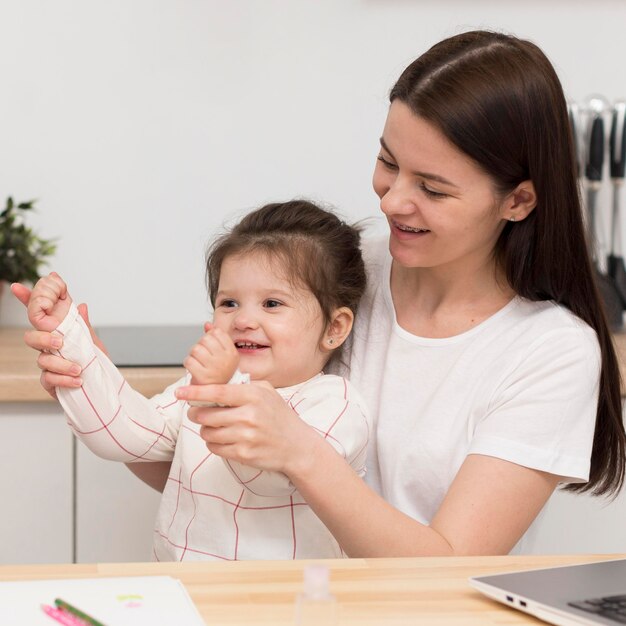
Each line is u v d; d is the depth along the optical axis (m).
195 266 2.30
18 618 0.80
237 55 2.26
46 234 2.27
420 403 1.34
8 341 2.05
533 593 0.86
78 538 1.77
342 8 2.26
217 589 0.88
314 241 1.36
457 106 1.17
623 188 2.30
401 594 0.89
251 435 0.99
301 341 1.32
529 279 1.32
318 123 2.29
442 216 1.22
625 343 1.93
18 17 2.21
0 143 2.24
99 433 1.25
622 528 1.86
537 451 1.21
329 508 1.05
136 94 2.25
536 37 2.31
